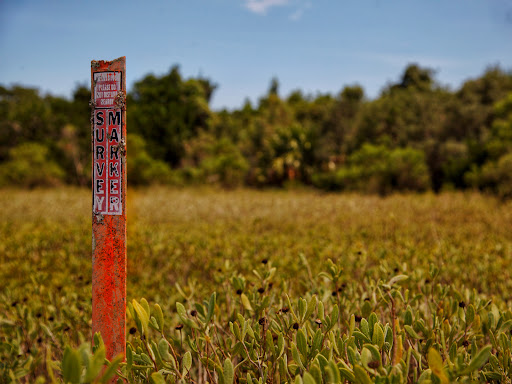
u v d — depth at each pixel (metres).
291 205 11.77
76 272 4.46
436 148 21.16
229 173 22.02
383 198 14.35
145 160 20.89
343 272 3.39
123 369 1.61
